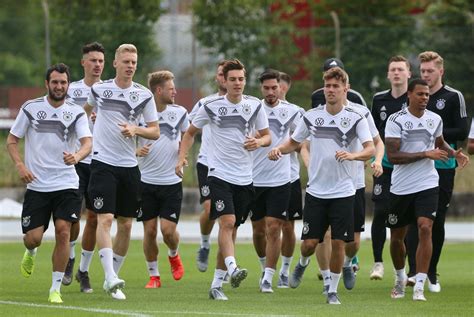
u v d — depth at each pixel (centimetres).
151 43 5762
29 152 2984
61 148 2972
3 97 6431
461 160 3203
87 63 3538
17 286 3397
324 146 3039
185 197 6019
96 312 2723
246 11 6353
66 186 2962
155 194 3531
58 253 2950
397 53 5697
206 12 6312
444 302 3045
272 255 3334
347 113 3039
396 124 3164
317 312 2780
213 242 5128
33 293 3203
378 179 3638
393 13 6950
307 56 5744
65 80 2961
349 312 2791
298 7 6994
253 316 2673
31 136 2978
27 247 3019
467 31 5706
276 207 3375
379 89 5684
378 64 5688
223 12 6312
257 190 3403
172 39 5788
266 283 3316
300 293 3303
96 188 3092
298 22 6950
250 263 4247
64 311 2741
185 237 5247
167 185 3538
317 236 3061
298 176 3588
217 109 3120
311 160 3069
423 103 3152
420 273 3098
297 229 5688
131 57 3125
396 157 3136
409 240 3462
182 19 6300
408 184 3145
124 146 3133
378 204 3650
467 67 5706
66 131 2969
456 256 4531
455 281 3641
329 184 3039
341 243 3006
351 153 2978
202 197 3766
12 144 2973
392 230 3203
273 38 5759
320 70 5722
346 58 5706
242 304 2956
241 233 5594
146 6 6638
